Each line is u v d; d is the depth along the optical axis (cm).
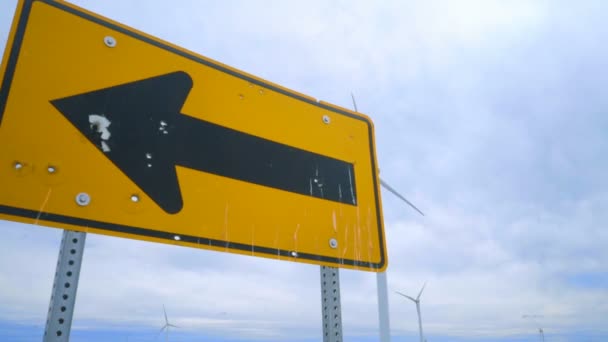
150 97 179
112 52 176
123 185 157
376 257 227
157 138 173
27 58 153
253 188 194
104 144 158
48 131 147
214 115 197
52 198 140
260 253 183
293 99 236
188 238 165
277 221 195
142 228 155
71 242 142
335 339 196
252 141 205
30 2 162
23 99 146
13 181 135
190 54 203
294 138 224
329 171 230
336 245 212
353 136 254
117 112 167
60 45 163
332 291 204
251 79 222
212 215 175
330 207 220
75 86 160
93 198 148
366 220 232
